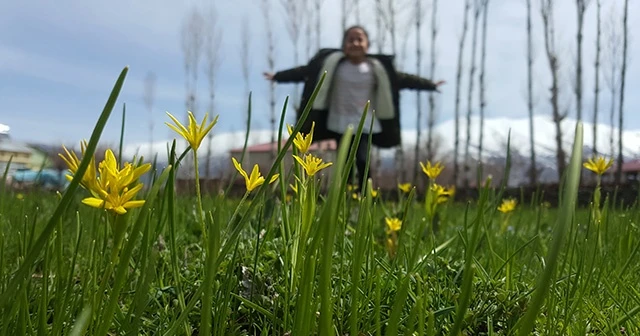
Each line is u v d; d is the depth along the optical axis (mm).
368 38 6695
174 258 1125
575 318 1545
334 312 1419
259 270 1758
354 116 6430
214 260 863
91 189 776
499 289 1649
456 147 25344
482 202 798
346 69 6469
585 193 10961
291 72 7125
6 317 987
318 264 1307
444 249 2129
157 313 1472
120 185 788
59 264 1026
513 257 1895
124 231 838
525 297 1568
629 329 1483
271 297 1593
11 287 700
